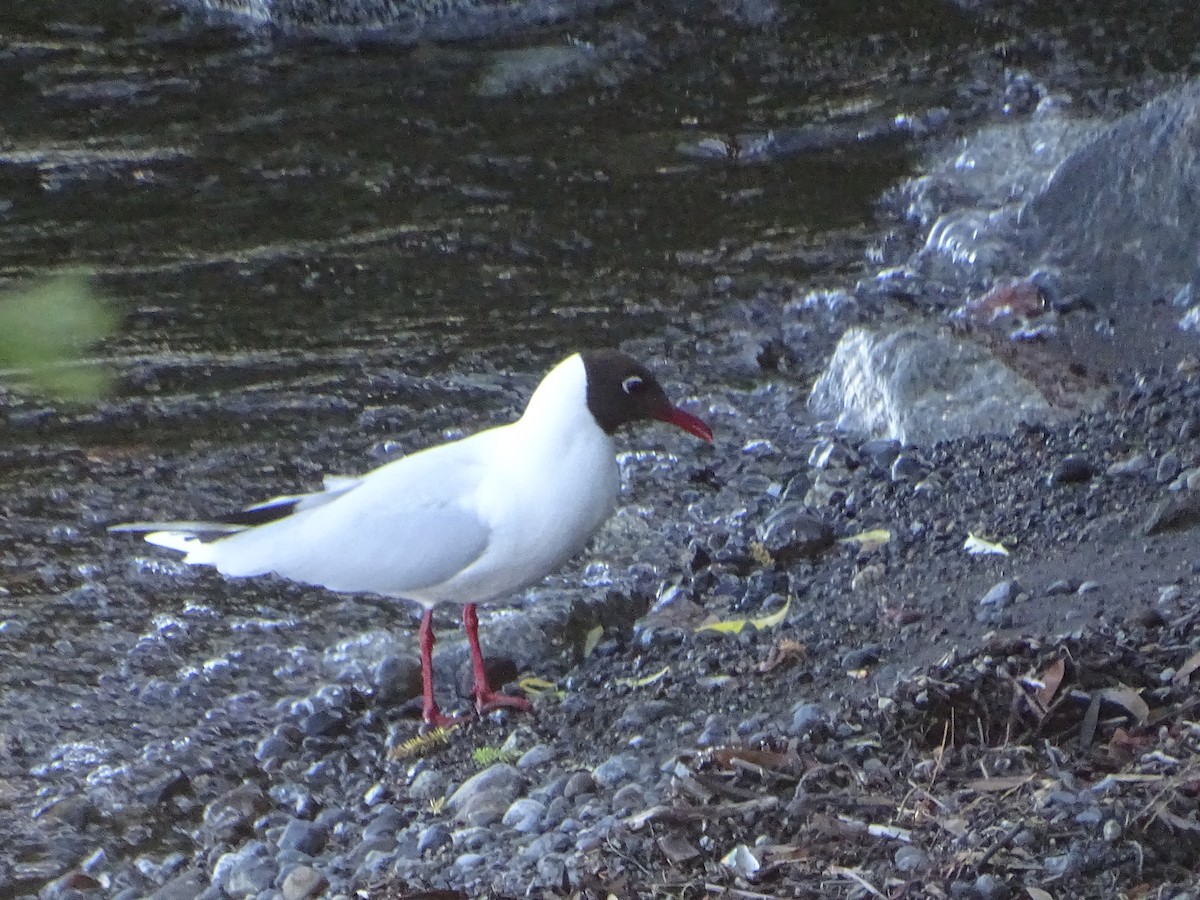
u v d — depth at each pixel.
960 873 6.81
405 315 15.68
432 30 22.48
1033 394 12.72
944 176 17.64
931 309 14.90
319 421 13.96
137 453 13.53
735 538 11.57
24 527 12.48
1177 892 6.58
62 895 8.50
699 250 16.62
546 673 10.34
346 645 10.80
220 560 9.96
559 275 16.30
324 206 17.88
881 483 11.95
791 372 14.25
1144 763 7.52
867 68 20.94
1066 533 10.75
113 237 17.30
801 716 8.80
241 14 22.97
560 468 9.60
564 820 8.37
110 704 10.30
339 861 8.48
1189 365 13.04
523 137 19.42
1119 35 21.31
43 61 22.05
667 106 20.12
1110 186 15.18
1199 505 10.48
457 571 9.60
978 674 8.24
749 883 7.06
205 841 8.96
